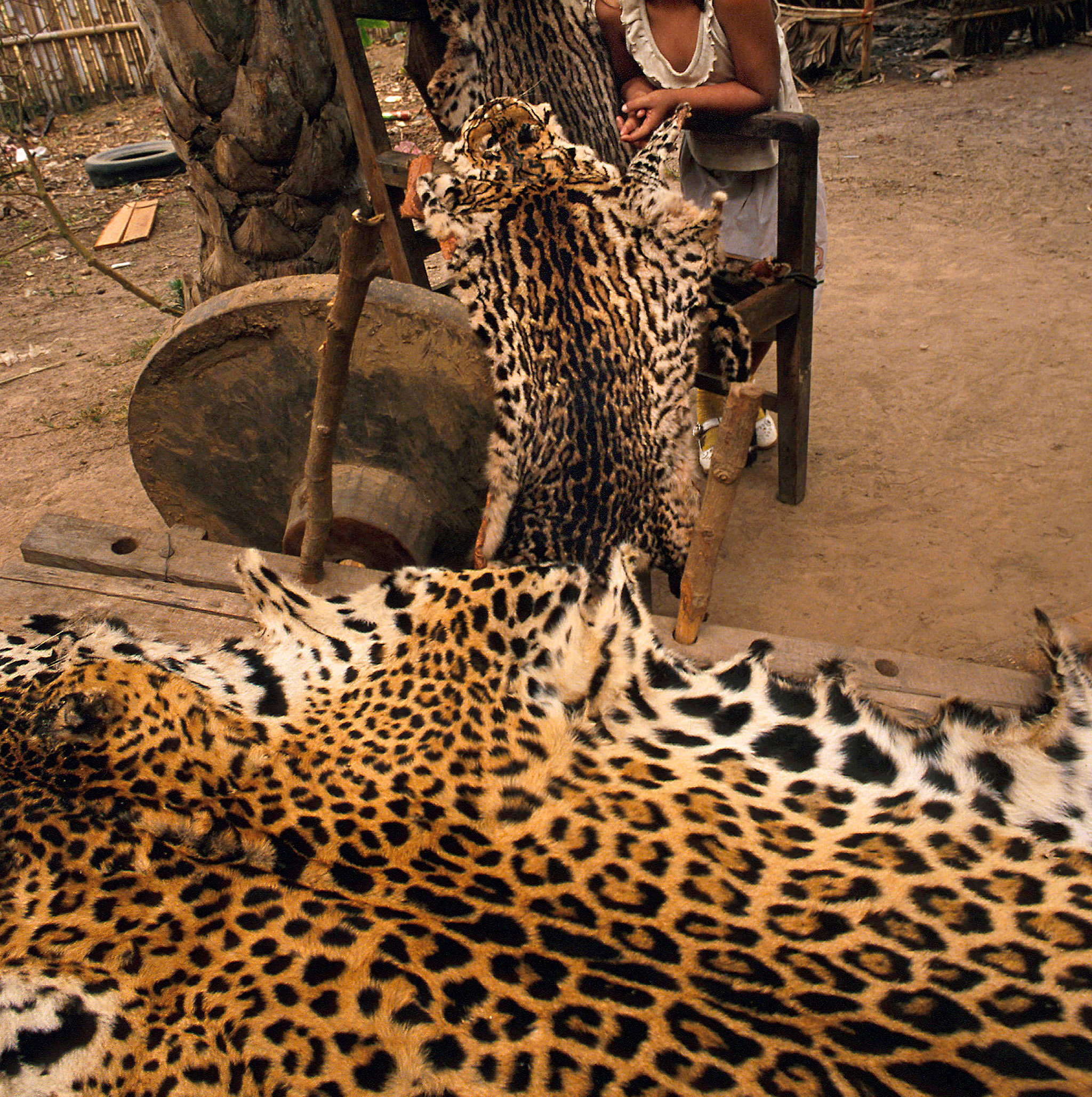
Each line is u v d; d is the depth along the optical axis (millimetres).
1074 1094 1137
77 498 3902
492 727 1638
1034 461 3588
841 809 1509
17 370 5141
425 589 1876
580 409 2133
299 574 2301
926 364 4312
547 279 2117
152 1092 1230
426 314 2309
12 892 1461
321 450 2062
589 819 1495
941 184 6375
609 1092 1155
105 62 10930
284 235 3801
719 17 2643
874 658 1900
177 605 2217
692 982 1277
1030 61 8773
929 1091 1138
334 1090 1188
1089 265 5059
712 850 1448
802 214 2873
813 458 3744
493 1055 1200
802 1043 1200
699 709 1663
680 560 2283
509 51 2824
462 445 2490
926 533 3277
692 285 2203
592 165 2186
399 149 3951
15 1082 1254
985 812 1493
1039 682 1816
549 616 1775
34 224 7484
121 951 1360
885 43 9820
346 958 1311
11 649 2051
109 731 1646
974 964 1300
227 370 2531
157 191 7941
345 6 2752
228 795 1561
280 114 3553
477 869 1431
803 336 3115
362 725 1682
